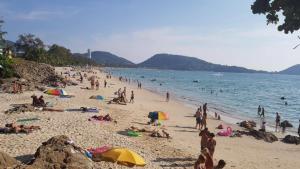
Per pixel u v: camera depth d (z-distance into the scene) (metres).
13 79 59.62
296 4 6.96
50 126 28.25
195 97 83.69
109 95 61.75
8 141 22.52
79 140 24.69
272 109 71.94
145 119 38.47
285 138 33.81
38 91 55.38
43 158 16.30
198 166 16.31
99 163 19.28
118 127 31.30
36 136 24.38
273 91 136.62
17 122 29.36
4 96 47.28
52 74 74.12
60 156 16.70
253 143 31.81
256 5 7.28
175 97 77.44
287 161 26.02
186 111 51.34
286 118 58.50
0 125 27.88
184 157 23.58
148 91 86.31
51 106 39.62
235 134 34.41
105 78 130.62
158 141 27.92
